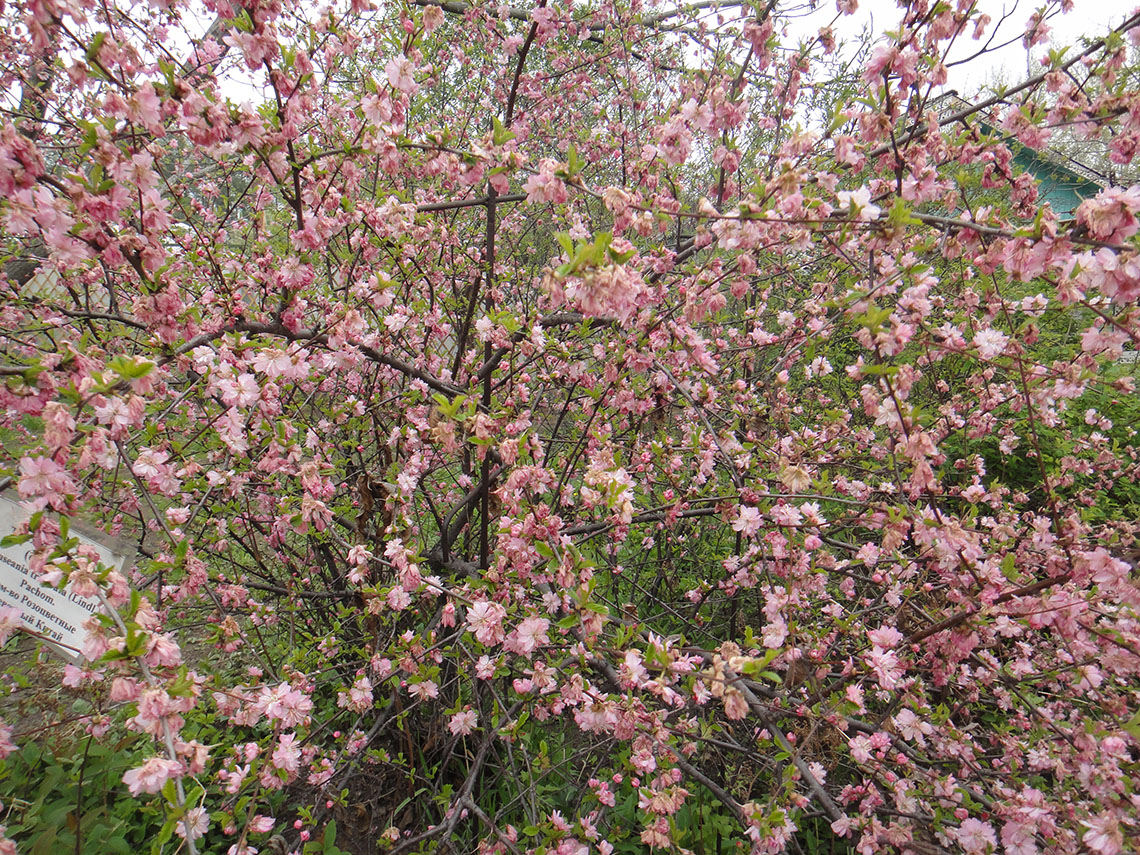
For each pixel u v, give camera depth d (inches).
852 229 76.6
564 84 229.1
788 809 85.7
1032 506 207.5
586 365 130.5
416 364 136.8
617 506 77.0
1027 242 70.2
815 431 164.9
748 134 206.5
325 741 122.0
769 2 100.9
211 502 116.3
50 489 63.6
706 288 97.7
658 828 74.2
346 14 112.3
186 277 130.6
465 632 104.0
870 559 103.0
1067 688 113.7
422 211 124.5
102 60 68.0
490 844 96.7
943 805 90.4
